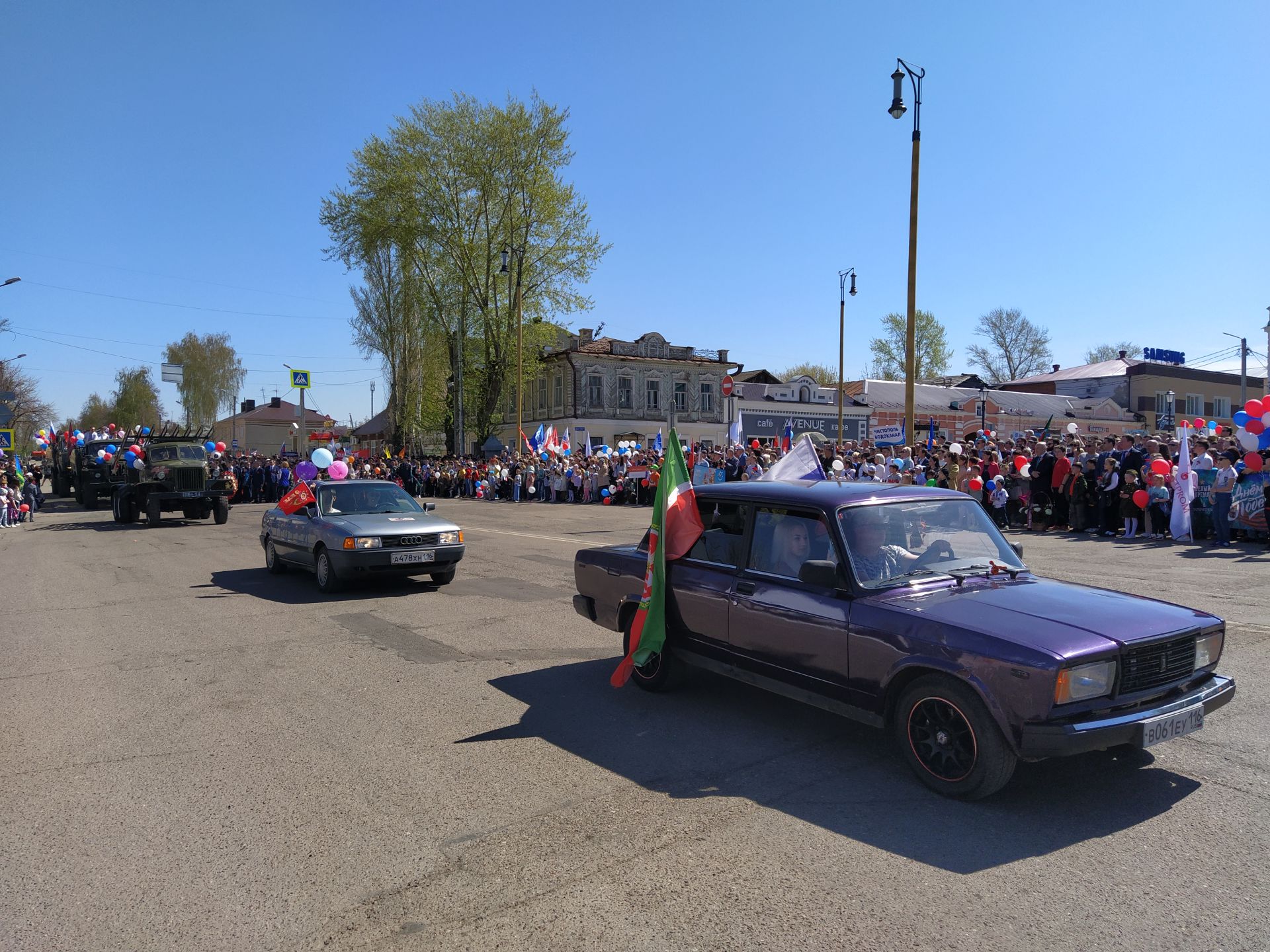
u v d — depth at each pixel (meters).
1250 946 2.68
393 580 11.09
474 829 3.70
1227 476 11.88
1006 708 3.58
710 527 5.39
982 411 42.59
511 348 41.09
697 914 2.94
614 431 47.47
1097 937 2.74
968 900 3.00
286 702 5.68
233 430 86.50
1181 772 4.14
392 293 40.19
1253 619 7.23
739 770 4.32
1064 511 14.70
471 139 38.41
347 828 3.73
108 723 5.29
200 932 2.90
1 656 7.18
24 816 3.91
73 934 2.89
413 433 45.56
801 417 49.97
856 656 4.21
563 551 13.81
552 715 5.30
